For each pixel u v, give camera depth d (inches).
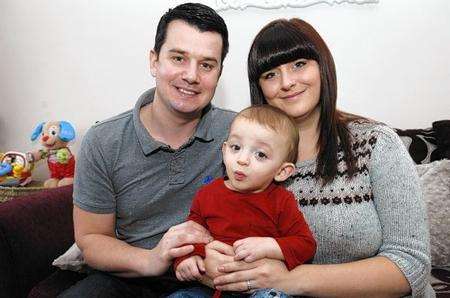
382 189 41.6
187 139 50.9
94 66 87.7
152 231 50.9
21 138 93.8
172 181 50.1
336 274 39.3
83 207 49.4
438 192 63.2
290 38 44.4
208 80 47.8
